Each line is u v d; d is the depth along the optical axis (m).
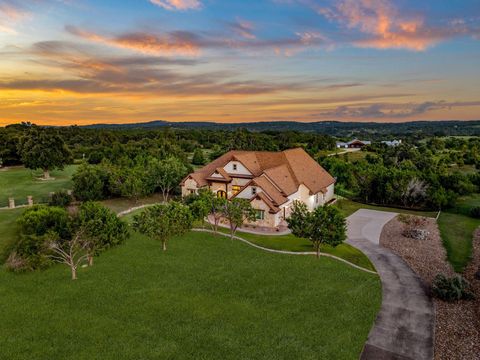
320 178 51.12
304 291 22.78
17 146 67.81
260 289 23.00
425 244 33.47
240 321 19.08
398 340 17.78
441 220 43.16
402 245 33.25
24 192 57.69
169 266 26.70
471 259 29.52
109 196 56.25
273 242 33.59
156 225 28.77
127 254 29.17
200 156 88.31
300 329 18.42
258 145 107.12
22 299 21.42
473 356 16.58
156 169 54.59
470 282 24.86
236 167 47.00
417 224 40.16
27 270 25.28
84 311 20.02
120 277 24.66
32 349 16.56
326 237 27.94
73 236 26.03
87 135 132.00
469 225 40.72
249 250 30.86
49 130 68.50
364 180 54.91
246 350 16.55
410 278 25.45
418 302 21.75
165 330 18.12
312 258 28.98
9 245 29.59
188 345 16.89
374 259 29.38
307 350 16.66
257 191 40.53
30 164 65.12
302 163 51.28
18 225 32.66
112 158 79.75
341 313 20.16
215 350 16.52
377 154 97.75
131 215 42.38
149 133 140.88
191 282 23.95
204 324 18.75
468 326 19.09
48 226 29.17
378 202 54.59
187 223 30.67
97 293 22.20
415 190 49.19
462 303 21.64
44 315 19.55
